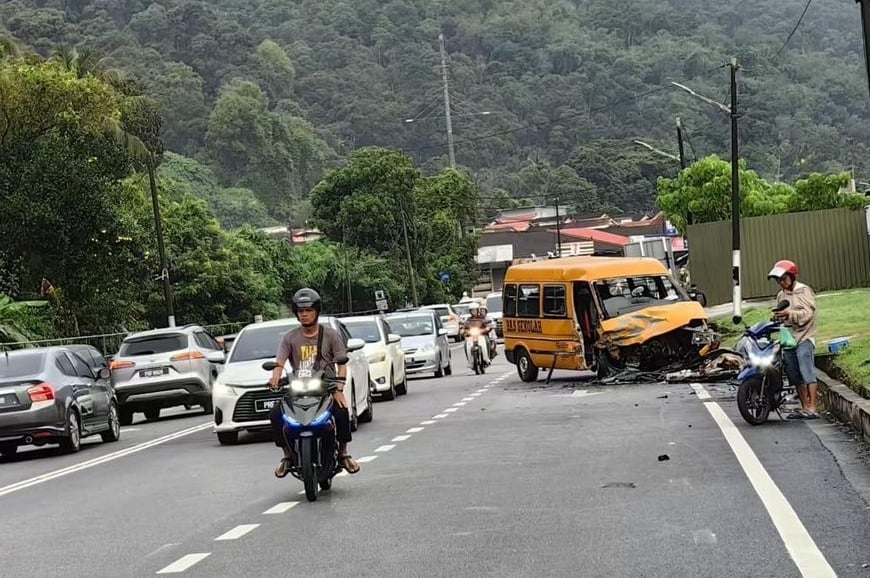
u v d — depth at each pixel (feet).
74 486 50.70
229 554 32.24
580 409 67.82
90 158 140.56
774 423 54.70
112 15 504.84
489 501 38.06
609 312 86.28
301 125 444.14
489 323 124.26
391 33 578.25
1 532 39.17
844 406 54.08
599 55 541.34
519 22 579.89
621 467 43.88
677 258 212.84
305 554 31.55
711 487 38.45
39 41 410.11
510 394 83.20
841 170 412.57
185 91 424.87
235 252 228.63
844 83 495.41
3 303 121.19
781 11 607.78
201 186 363.35
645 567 27.81
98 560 32.81
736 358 79.46
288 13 598.75
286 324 68.39
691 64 524.11
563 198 452.35
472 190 370.94
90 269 142.41
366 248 313.94
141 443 69.87
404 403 82.69
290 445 41.57
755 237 160.76
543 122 521.24
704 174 209.46
